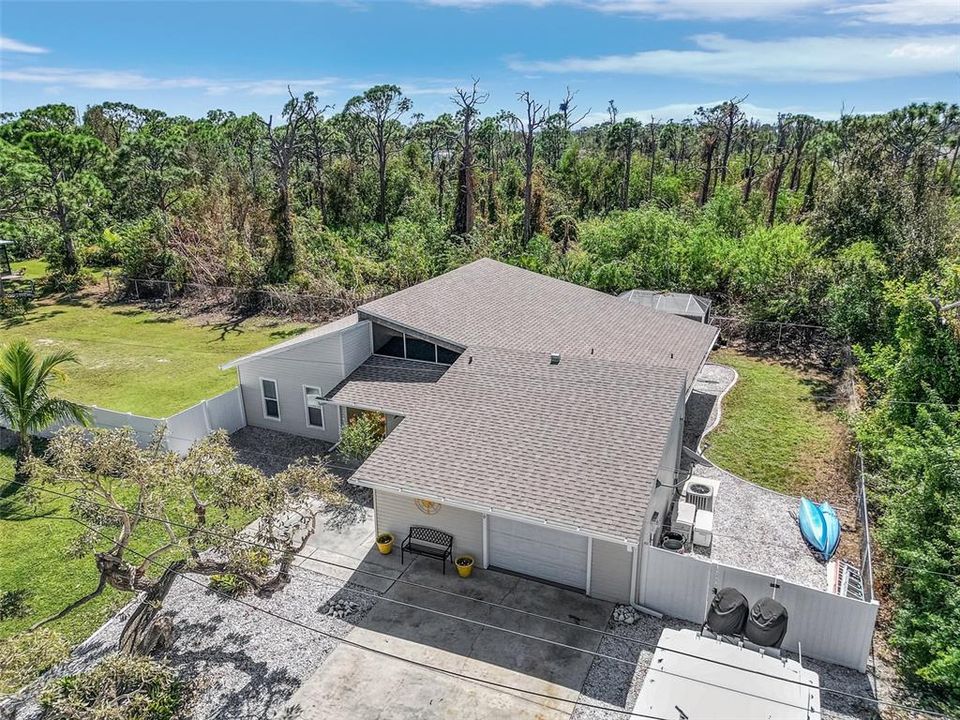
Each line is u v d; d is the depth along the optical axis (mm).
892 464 14234
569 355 19750
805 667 11719
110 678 9562
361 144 68188
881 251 30172
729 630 11492
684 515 15328
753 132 78688
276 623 13094
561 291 26828
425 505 14656
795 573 14445
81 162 54438
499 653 12172
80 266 45625
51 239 45938
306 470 12984
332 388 20266
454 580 14281
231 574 11586
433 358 20312
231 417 21641
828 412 23141
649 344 21844
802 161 63969
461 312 21984
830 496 17469
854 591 13312
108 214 52875
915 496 12695
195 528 12023
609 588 13484
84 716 8953
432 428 15688
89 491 12094
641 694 9734
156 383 27312
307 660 12117
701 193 65562
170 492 11711
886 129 44875
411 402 18281
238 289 38906
